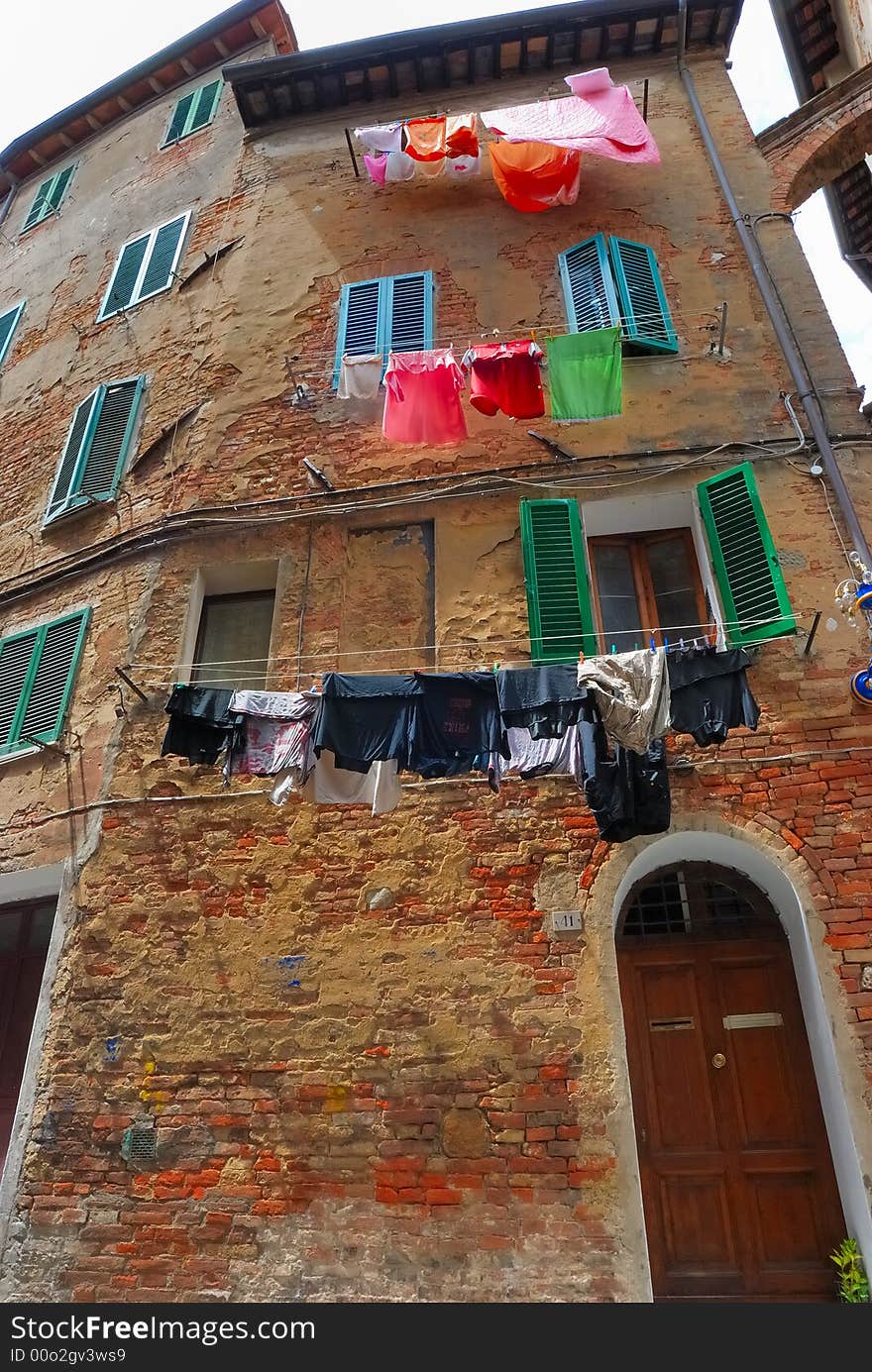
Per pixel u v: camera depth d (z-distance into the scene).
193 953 6.33
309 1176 5.52
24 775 7.70
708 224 9.00
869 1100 5.14
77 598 8.61
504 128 9.22
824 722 6.23
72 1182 5.80
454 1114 5.52
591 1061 5.50
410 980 5.94
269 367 9.19
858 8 11.15
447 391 7.78
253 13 13.18
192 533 8.23
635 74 10.45
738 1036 5.94
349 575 7.70
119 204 12.89
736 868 6.41
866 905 5.61
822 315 8.13
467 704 5.36
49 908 7.90
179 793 6.97
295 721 5.51
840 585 6.31
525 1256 5.09
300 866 6.46
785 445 7.43
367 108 11.30
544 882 6.08
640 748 5.03
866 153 9.43
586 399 7.45
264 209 10.63
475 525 7.64
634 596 7.62
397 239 9.80
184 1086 5.93
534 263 9.20
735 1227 5.44
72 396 10.76
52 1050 6.25
